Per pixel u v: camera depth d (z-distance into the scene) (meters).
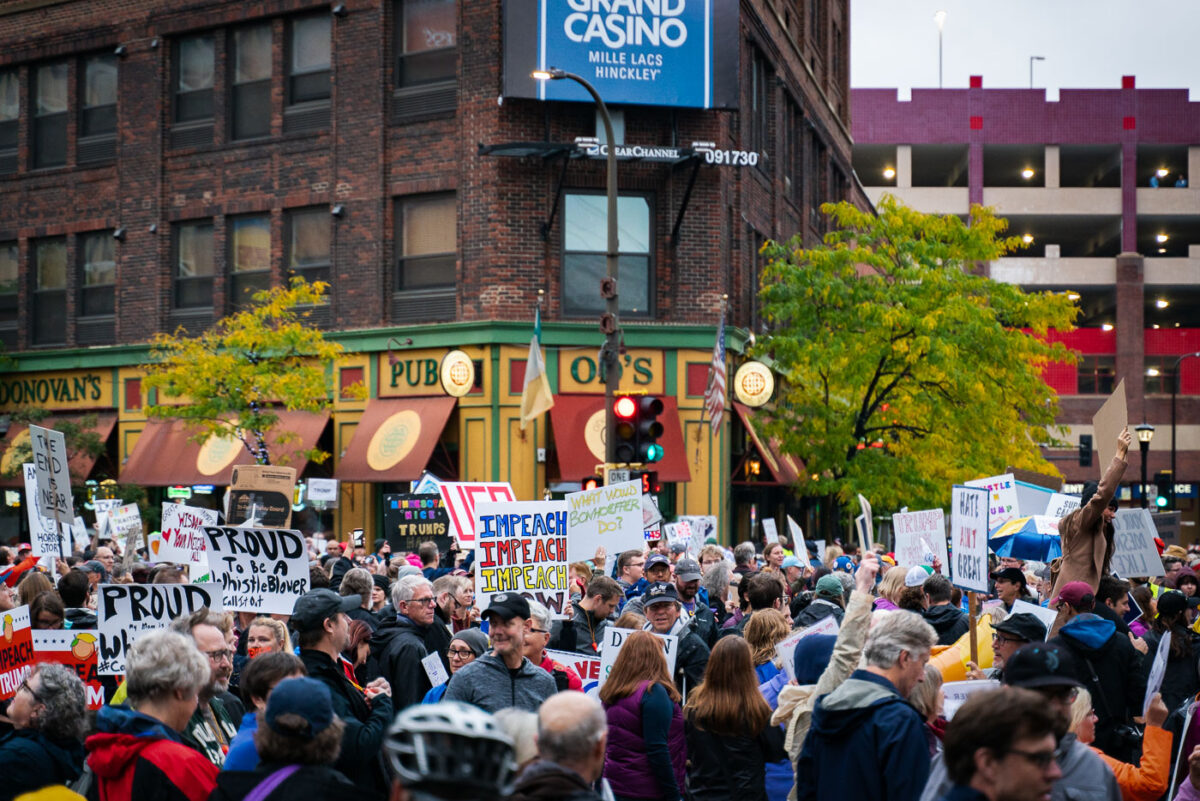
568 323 31.53
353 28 33.66
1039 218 83.19
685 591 12.70
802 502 43.84
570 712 5.02
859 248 33.41
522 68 30.92
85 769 6.92
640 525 14.17
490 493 17.66
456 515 17.36
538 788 4.80
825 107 48.56
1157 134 81.88
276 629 8.12
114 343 37.75
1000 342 32.66
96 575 14.02
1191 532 79.12
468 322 31.31
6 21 39.56
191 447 35.16
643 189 32.59
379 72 33.16
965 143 83.25
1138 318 79.38
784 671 9.75
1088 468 79.06
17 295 40.03
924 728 6.25
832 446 33.00
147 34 37.03
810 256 33.53
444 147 32.34
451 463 31.86
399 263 33.09
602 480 21.31
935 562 15.44
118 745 6.11
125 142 37.47
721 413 27.59
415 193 32.75
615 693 8.27
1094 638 8.70
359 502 33.19
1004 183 89.19
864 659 6.52
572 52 31.20
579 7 31.27
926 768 6.11
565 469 30.66
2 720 7.38
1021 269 80.38
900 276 33.34
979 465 33.97
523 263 31.58
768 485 35.69
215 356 31.12
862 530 18.59
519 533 12.57
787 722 8.49
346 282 33.62
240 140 35.69
